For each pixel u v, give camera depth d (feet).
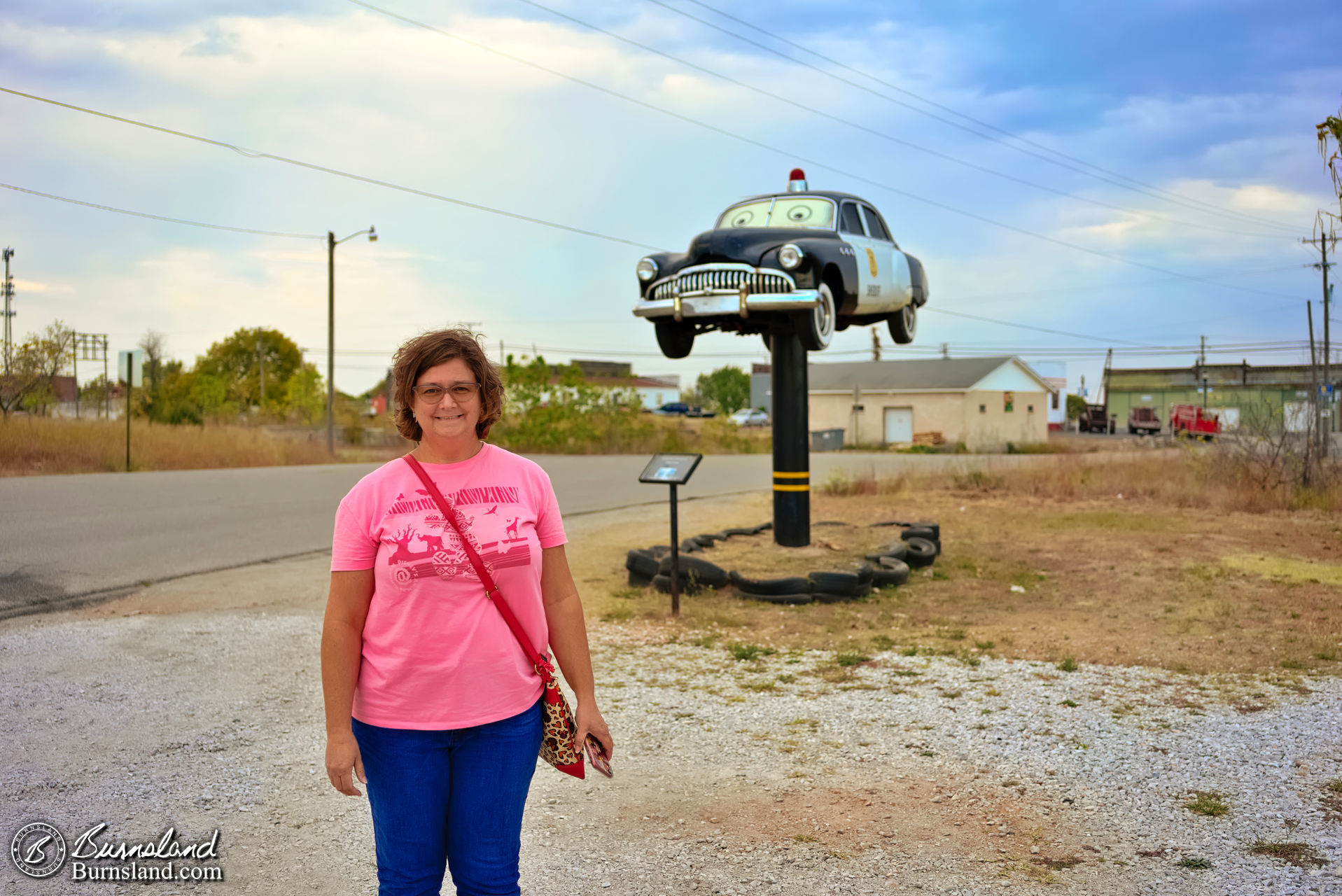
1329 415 60.90
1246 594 26.91
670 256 35.14
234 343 242.78
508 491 7.84
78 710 17.34
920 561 31.89
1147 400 281.33
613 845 12.10
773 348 35.32
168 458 74.69
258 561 33.71
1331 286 134.51
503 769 7.64
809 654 21.74
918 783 14.05
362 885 11.10
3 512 42.75
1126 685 18.74
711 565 28.22
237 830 12.53
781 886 10.94
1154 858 11.50
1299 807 12.82
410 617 7.41
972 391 153.58
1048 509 49.32
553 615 8.26
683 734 16.33
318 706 17.75
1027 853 11.71
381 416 160.97
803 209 37.81
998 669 20.06
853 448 159.33
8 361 83.15
